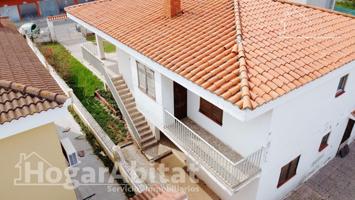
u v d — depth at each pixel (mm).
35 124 7695
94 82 22141
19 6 37812
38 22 37594
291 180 12828
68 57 26438
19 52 11875
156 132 15742
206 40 11008
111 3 17156
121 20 14531
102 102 19938
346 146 15445
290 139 10914
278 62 9500
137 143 15938
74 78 22875
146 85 13867
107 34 13688
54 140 8344
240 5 12922
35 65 10812
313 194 12953
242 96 7996
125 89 16766
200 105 12672
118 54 16562
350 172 14281
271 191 11984
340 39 11508
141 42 12078
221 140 12070
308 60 9891
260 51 9891
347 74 12133
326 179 13875
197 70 9508
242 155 11188
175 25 12648
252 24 11555
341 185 13531
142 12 14820
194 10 13539
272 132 9734
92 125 16734
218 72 9141
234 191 10258
